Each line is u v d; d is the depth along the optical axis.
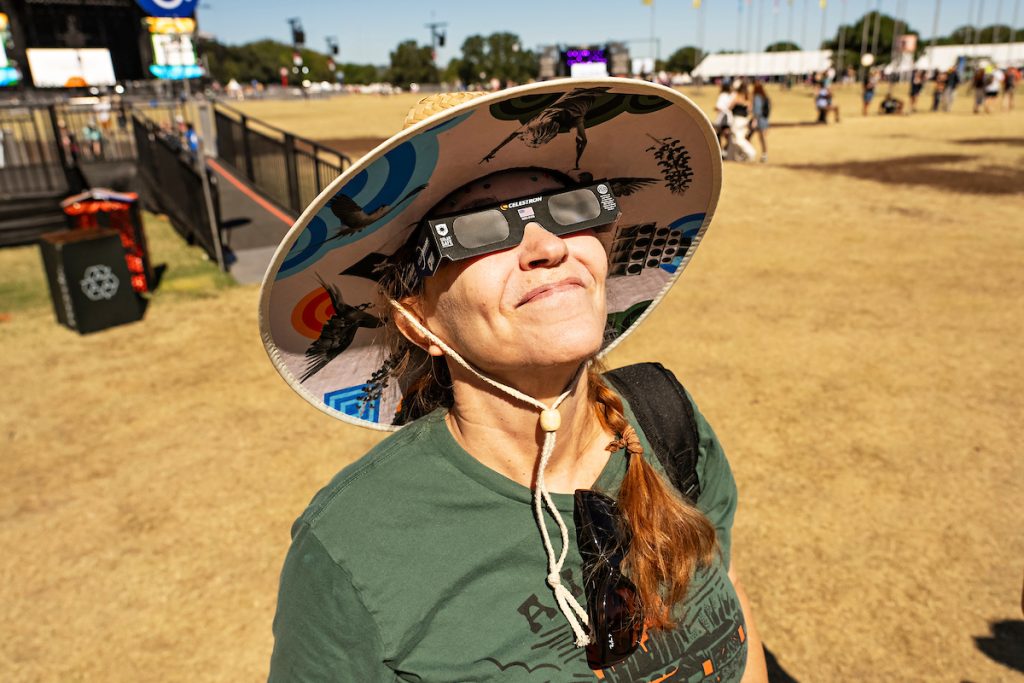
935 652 2.73
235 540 3.50
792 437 4.27
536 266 0.92
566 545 0.98
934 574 3.13
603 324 1.01
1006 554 3.23
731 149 16.03
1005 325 5.96
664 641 1.04
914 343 5.64
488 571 0.95
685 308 6.59
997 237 8.76
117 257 6.50
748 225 9.81
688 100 0.97
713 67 74.38
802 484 3.80
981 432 4.27
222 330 6.46
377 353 1.15
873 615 2.92
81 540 3.53
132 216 7.32
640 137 1.04
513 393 0.96
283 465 4.17
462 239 0.89
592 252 0.97
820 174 13.82
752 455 4.09
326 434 4.53
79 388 5.28
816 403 4.69
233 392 5.16
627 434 1.09
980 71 27.12
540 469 0.96
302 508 3.76
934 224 9.54
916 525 3.45
